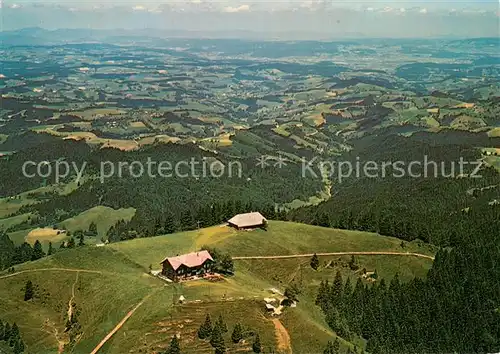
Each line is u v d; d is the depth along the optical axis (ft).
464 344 606.14
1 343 551.18
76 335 563.07
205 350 502.79
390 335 608.60
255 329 533.96
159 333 521.65
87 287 630.74
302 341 536.42
